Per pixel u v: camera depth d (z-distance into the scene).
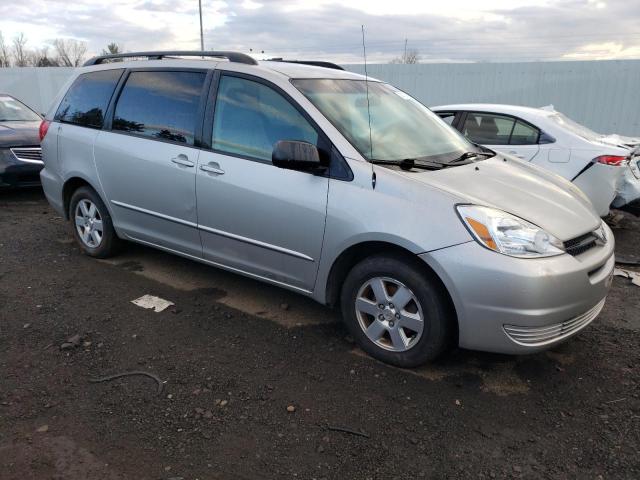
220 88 3.94
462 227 2.91
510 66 12.57
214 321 3.89
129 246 5.36
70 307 4.09
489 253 2.84
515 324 2.84
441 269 2.91
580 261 3.00
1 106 8.84
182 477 2.39
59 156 5.07
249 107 3.76
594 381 3.20
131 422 2.76
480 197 3.10
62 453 2.53
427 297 3.04
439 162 3.57
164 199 4.21
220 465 2.47
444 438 2.69
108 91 4.72
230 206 3.77
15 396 2.96
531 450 2.61
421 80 13.54
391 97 4.27
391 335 3.26
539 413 2.89
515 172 3.74
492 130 6.76
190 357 3.40
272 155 3.35
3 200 7.70
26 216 6.80
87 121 4.84
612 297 4.49
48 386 3.06
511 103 12.78
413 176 3.18
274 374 3.22
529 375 3.25
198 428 2.73
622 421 2.82
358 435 2.69
